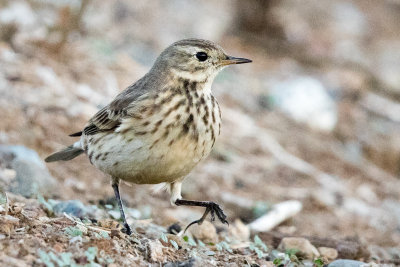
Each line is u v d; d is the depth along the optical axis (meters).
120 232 8.53
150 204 12.38
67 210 9.91
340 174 16.89
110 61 18.09
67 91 15.59
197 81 9.24
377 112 20.94
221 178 14.73
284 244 10.21
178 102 8.89
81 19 18.50
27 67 15.88
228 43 23.22
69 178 12.47
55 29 17.55
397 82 23.11
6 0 18.09
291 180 15.59
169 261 8.18
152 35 21.31
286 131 18.16
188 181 14.05
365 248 10.54
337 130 19.23
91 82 16.50
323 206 14.48
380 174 17.52
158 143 8.77
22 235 7.62
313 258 10.02
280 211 12.89
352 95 21.44
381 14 29.00
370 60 24.50
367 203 15.49
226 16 24.25
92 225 8.97
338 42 25.17
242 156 16.08
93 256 7.36
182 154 8.86
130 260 7.79
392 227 14.18
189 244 9.09
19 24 17.38
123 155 9.02
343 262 9.30
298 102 19.28
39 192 10.82
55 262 7.13
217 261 8.62
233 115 17.81
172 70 9.23
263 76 21.03
